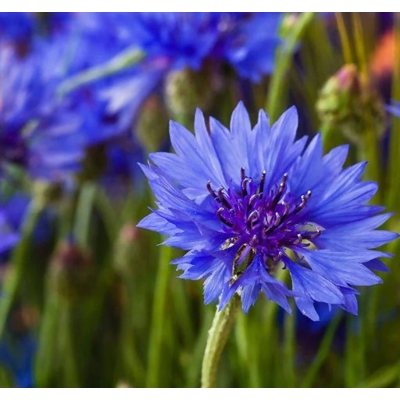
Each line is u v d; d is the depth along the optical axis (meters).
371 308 0.35
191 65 0.34
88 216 0.39
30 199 0.42
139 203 0.39
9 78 0.37
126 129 0.39
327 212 0.28
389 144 0.38
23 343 0.41
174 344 0.37
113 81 0.38
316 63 0.37
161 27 0.35
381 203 0.36
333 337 0.37
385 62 0.37
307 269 0.27
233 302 0.28
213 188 0.28
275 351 0.35
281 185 0.28
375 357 0.36
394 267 0.35
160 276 0.34
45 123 0.37
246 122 0.28
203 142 0.28
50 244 0.43
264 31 0.35
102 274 0.40
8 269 0.40
